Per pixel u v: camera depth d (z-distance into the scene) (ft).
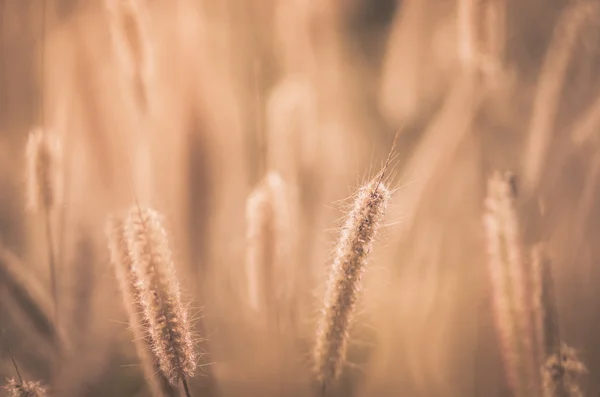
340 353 2.17
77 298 2.55
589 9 2.75
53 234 2.62
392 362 2.57
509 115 2.91
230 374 2.53
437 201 2.73
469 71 2.68
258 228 2.34
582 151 2.78
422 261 2.68
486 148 2.71
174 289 2.09
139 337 2.16
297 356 2.48
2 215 2.87
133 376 2.50
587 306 2.64
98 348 2.52
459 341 2.58
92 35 2.72
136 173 2.64
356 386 2.53
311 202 2.70
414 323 2.60
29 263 2.71
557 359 2.24
